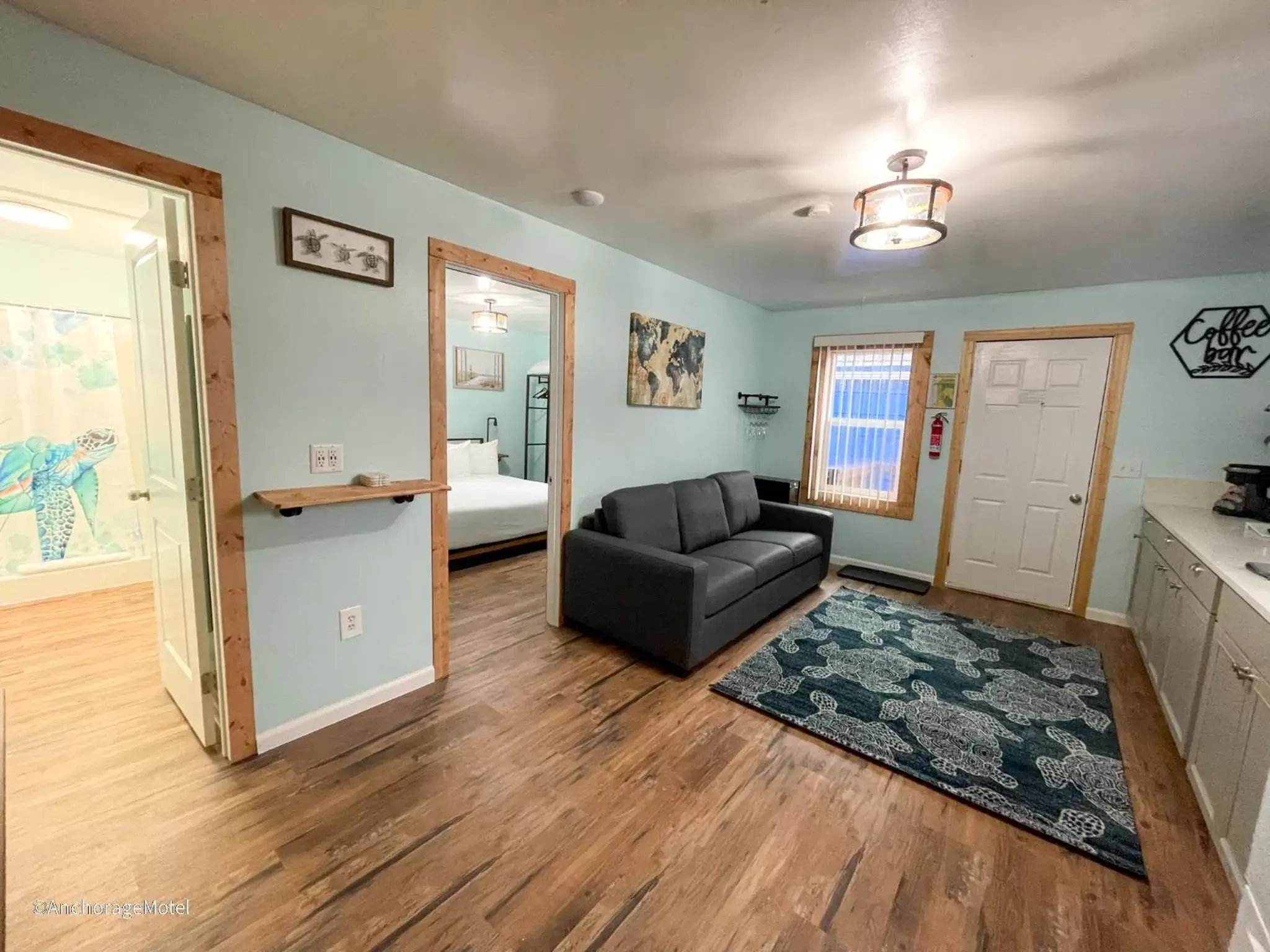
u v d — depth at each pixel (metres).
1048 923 1.48
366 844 1.65
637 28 1.34
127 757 1.98
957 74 1.46
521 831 1.72
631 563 2.81
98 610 3.25
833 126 1.76
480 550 4.38
